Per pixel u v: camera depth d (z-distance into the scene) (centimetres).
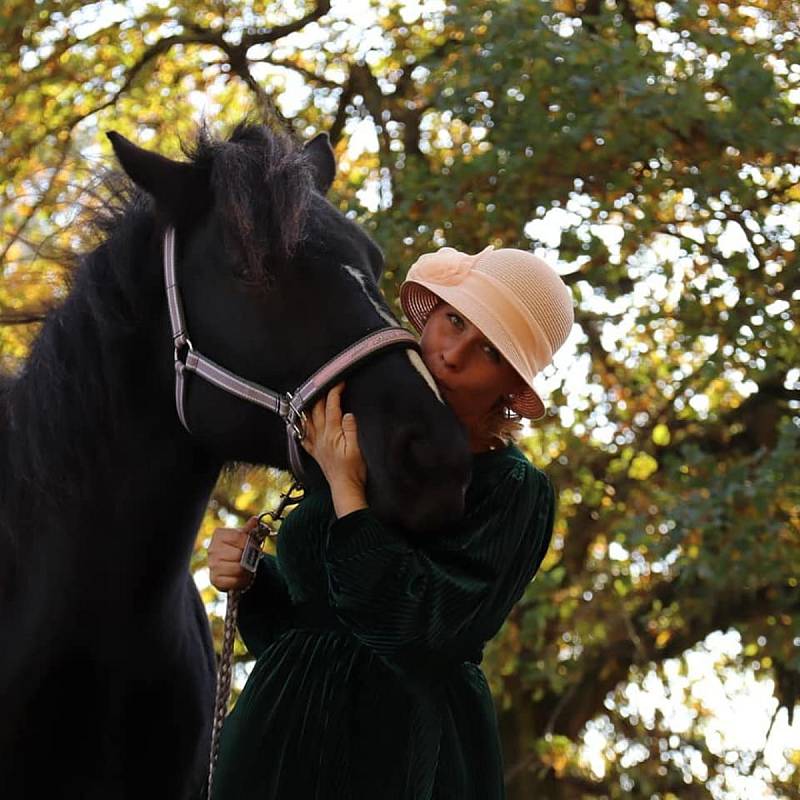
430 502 335
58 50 1059
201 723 411
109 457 386
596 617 1041
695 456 948
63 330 392
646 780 1083
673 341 1046
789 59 965
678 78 951
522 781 1177
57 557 386
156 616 391
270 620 397
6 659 390
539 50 915
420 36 1126
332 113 1139
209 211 377
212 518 1023
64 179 529
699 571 909
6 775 384
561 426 1048
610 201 950
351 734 360
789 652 1034
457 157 974
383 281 950
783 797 1111
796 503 936
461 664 379
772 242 993
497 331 353
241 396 363
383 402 345
